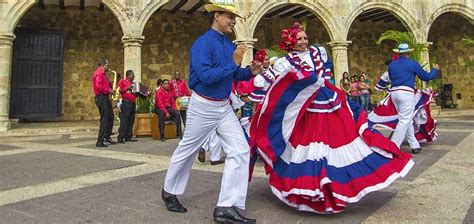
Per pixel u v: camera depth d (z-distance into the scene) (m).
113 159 5.70
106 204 3.22
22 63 13.48
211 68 2.57
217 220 2.66
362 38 18.84
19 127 10.99
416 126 6.62
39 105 13.63
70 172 4.68
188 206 3.15
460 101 18.44
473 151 5.73
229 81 2.81
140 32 11.72
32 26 14.09
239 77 3.09
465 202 3.07
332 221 2.72
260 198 3.40
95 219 2.82
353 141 2.94
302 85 2.99
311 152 2.88
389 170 2.81
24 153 6.58
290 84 3.00
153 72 15.42
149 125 9.34
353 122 3.08
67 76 14.45
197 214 2.93
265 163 3.09
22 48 13.53
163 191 3.05
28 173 4.65
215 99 2.73
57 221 2.78
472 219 2.64
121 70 15.12
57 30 14.16
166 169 4.80
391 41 19.42
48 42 13.99
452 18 18.67
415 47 13.72
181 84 9.44
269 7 13.23
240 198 2.70
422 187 3.64
